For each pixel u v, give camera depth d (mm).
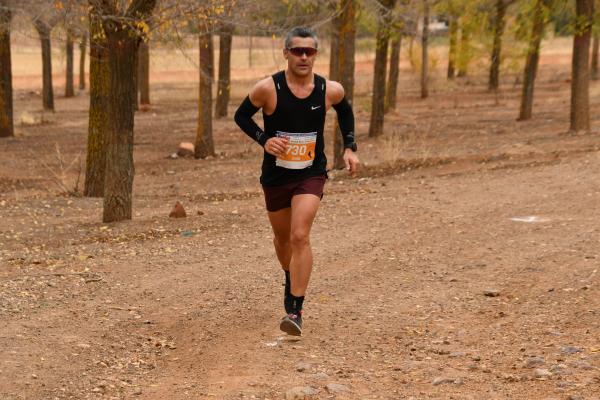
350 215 13578
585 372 5906
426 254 10508
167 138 32219
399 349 6848
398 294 8688
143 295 8836
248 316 7980
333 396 5695
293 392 5699
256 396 5805
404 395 5688
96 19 13664
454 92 51281
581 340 6746
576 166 16906
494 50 32688
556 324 7277
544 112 35656
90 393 5934
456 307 8086
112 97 13391
